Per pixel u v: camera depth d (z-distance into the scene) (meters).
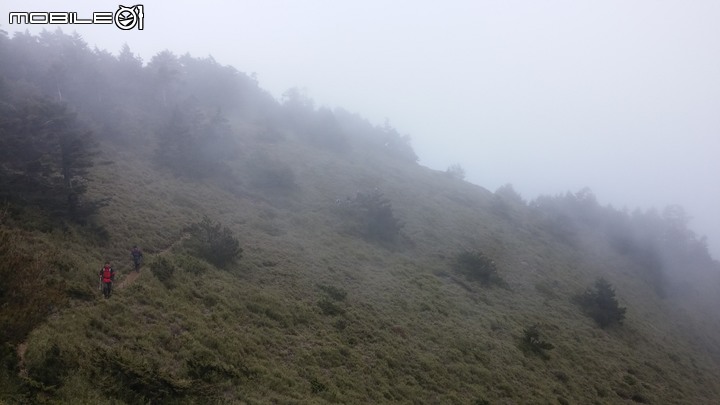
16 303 11.21
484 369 21.14
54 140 22.42
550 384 22.45
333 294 24.12
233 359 14.16
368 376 17.02
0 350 9.61
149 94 45.62
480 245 44.84
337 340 19.11
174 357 13.22
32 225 18.28
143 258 20.25
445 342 22.94
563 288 41.62
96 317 13.38
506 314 30.56
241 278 22.38
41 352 10.19
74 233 19.58
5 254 12.26
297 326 19.27
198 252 22.88
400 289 28.56
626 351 32.12
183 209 28.97
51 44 43.38
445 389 18.33
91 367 10.53
